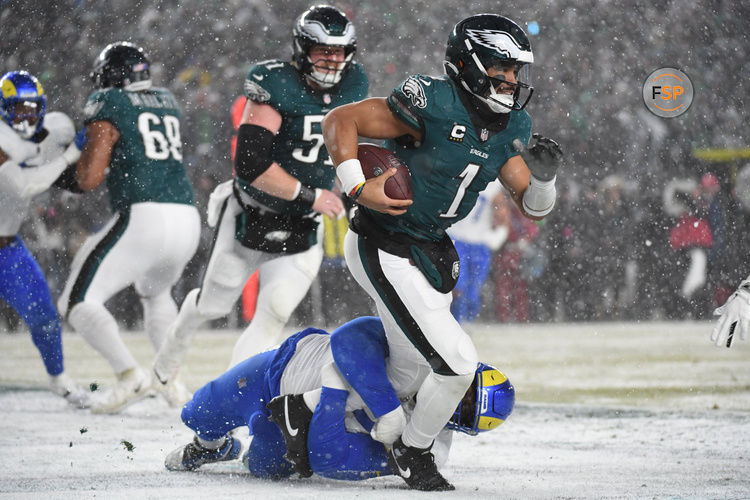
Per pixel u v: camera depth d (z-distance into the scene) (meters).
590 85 51.00
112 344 20.52
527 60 11.88
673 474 13.41
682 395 23.34
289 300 17.64
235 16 50.19
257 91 16.95
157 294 21.77
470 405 12.38
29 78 20.86
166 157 21.25
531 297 44.12
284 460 12.88
